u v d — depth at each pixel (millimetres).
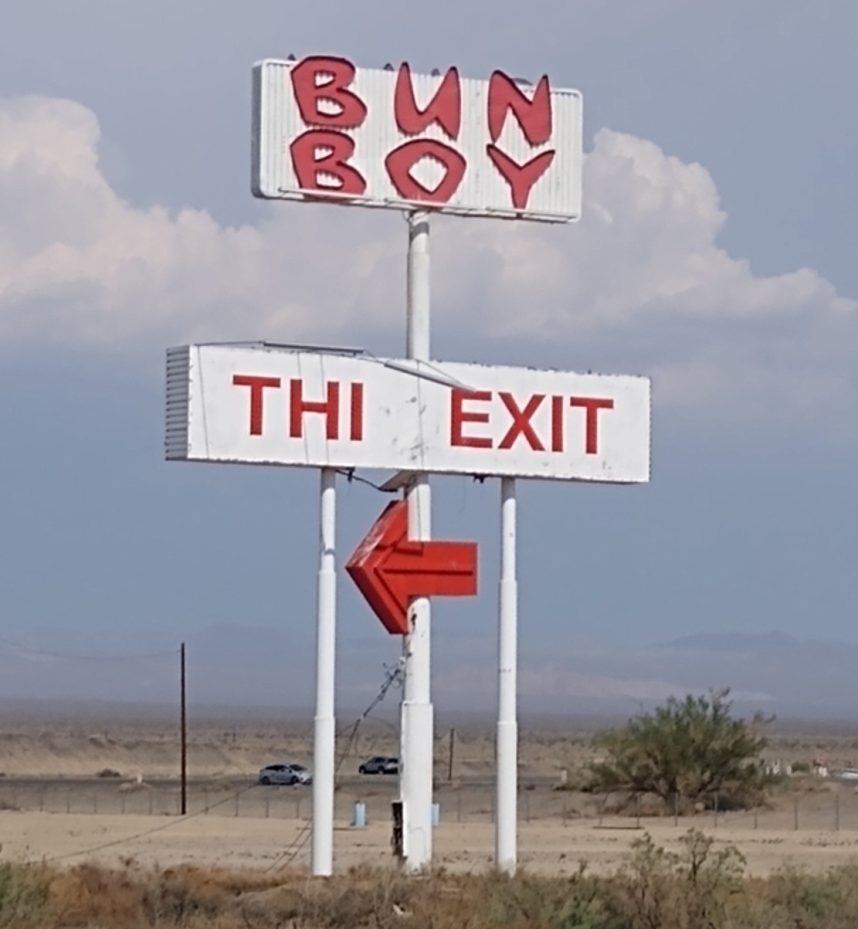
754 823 72062
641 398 38812
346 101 37438
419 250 37875
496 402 37812
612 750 80938
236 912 33375
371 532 37656
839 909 32031
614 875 36969
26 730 197875
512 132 38438
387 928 31375
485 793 93812
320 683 36656
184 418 35688
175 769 149500
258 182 36938
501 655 38219
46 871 35500
